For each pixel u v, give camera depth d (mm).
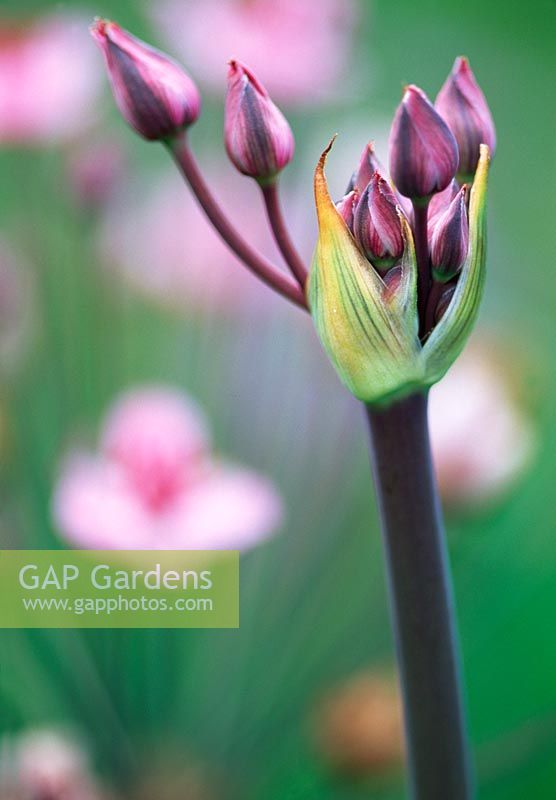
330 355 300
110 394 403
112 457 366
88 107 409
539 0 680
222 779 375
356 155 414
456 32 668
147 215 423
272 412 400
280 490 391
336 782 378
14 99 394
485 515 386
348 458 396
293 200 425
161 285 414
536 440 412
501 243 576
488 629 399
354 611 388
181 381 406
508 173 604
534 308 551
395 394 300
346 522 391
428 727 307
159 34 541
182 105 304
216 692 381
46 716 373
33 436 390
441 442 380
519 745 375
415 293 297
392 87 631
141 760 373
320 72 423
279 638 385
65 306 405
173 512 361
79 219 408
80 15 434
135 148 489
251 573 386
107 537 356
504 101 643
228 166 438
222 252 410
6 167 433
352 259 296
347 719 376
